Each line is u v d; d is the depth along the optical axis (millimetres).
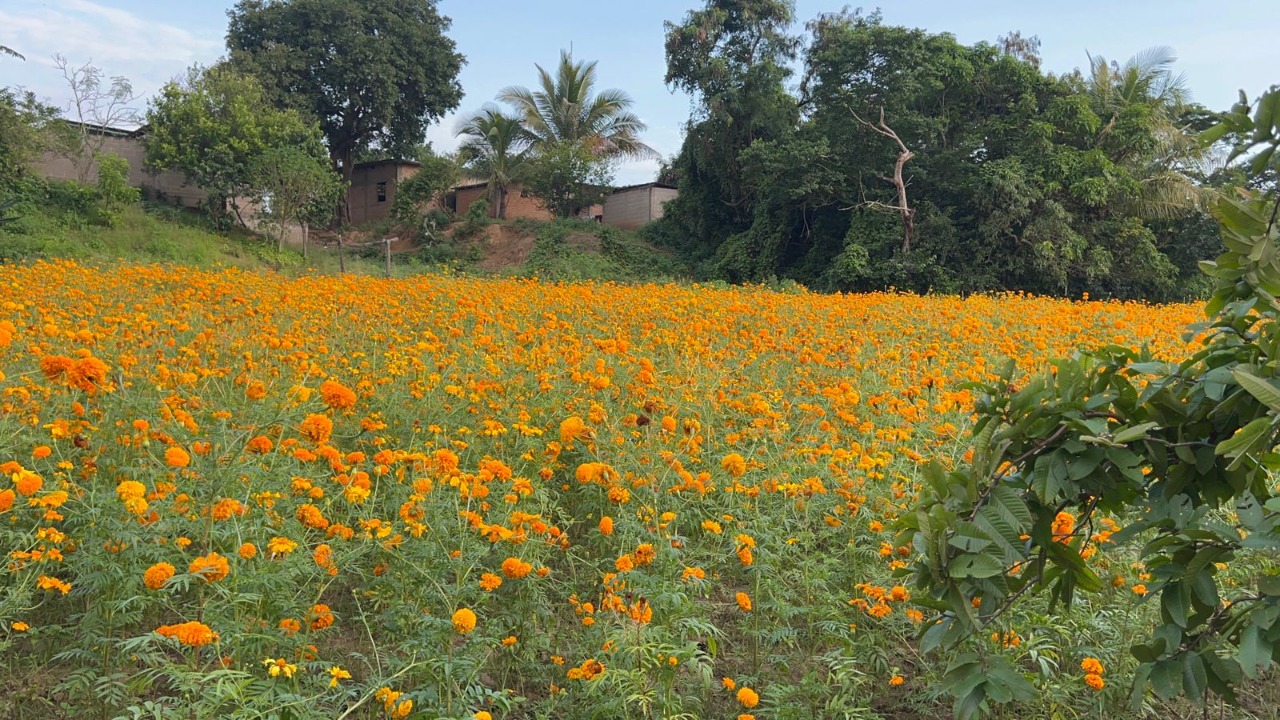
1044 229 24297
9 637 2959
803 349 7414
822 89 28031
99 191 26562
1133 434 2311
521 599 3242
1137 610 3490
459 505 3465
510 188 37219
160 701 2564
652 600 3068
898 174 26172
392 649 3232
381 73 37250
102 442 3914
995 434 2545
